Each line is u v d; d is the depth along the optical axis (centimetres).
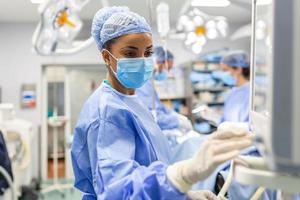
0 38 502
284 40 40
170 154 114
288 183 48
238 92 225
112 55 102
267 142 43
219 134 57
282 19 40
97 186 82
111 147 86
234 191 98
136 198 68
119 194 73
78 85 525
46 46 245
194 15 301
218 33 331
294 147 40
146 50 101
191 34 304
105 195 75
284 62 40
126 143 89
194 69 492
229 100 231
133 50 99
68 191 449
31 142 475
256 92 68
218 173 104
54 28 235
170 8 274
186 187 62
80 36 276
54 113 505
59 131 519
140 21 99
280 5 41
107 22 100
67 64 516
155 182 67
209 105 485
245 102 212
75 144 103
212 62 493
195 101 485
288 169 42
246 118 204
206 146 57
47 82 519
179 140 150
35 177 492
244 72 285
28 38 507
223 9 329
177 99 441
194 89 489
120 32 97
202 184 105
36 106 512
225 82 434
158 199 67
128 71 100
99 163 82
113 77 106
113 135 88
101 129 89
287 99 40
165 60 224
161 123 182
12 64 506
